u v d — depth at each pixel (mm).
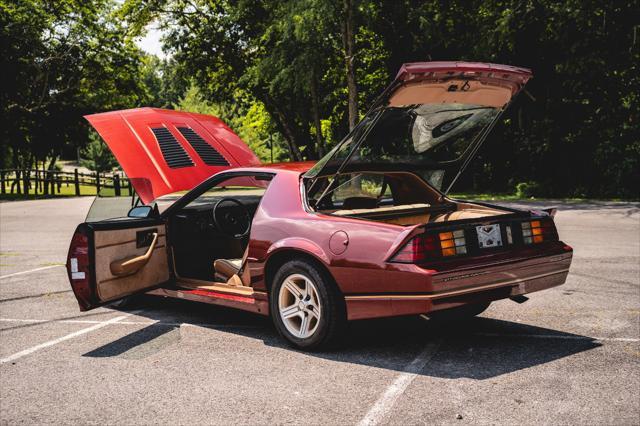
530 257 4098
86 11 32625
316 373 3762
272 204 4578
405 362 3930
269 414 3143
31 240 11352
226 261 5242
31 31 29891
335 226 4109
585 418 2984
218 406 3271
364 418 3055
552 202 18750
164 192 6031
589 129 22578
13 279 7391
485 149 26594
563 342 4289
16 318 5449
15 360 4207
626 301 5512
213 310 5605
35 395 3525
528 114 24844
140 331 4902
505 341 4359
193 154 6590
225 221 5383
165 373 3844
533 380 3535
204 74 30094
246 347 4379
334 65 25797
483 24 23578
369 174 4801
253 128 41000
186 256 5426
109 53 33312
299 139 33406
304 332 4242
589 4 20516
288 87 23500
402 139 4547
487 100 4387
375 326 4871
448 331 4672
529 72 4098
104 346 4500
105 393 3523
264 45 26766
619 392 3312
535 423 2939
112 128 6410
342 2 20984
